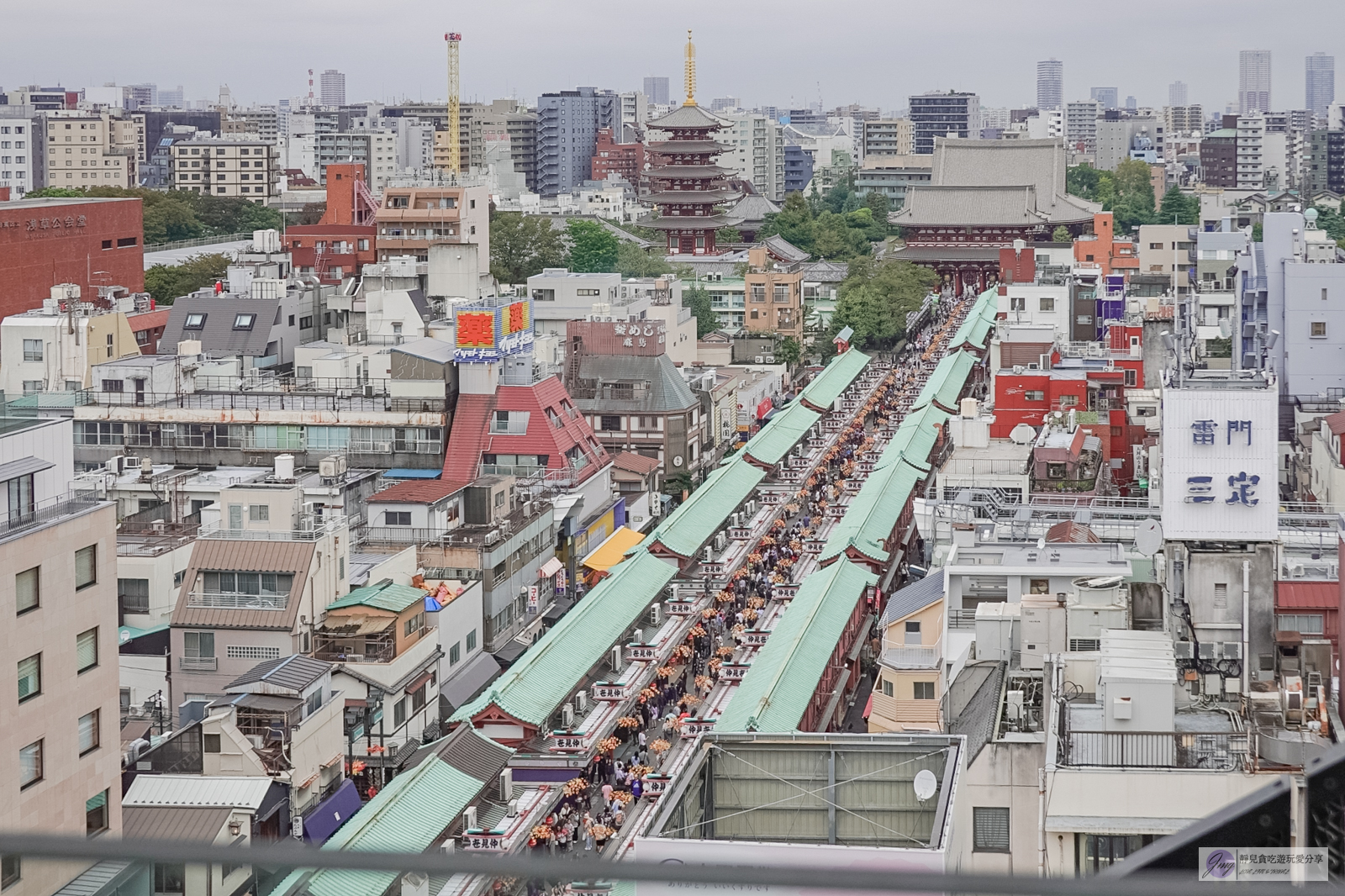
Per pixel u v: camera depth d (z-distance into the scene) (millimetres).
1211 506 79000
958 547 110875
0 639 68625
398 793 99562
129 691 119562
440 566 141875
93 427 176250
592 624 138625
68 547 73312
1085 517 121812
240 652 117500
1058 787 61781
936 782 61625
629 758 120125
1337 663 76375
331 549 122500
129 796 90438
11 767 69625
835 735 64125
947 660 102750
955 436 167625
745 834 63500
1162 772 61219
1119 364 192000
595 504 182000
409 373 174125
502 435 174750
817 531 189500
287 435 174375
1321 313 173250
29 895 61062
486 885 87625
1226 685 75750
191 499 146500
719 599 157000
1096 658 73750
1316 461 142375
